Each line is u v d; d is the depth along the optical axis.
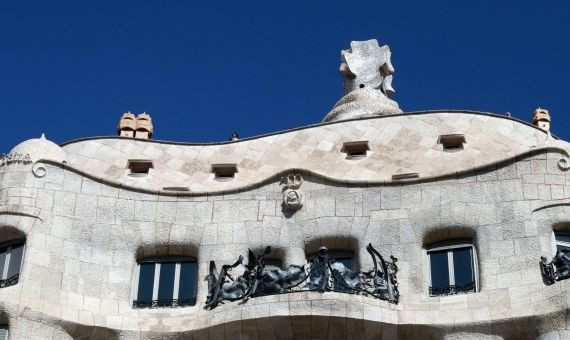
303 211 33.34
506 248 31.83
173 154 36.50
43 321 30.94
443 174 33.22
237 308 30.39
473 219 32.41
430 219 32.66
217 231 33.34
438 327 30.69
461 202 32.72
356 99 39.41
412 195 33.16
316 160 35.75
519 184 32.72
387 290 30.84
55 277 31.94
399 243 32.50
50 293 31.62
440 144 35.62
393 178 34.16
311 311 29.81
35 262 31.86
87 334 31.44
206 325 30.73
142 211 33.66
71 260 32.41
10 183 33.16
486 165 33.16
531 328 30.25
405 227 32.69
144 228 33.44
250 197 33.78
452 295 31.58
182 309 32.31
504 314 30.59
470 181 33.03
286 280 30.50
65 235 32.69
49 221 32.69
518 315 30.41
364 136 36.19
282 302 30.02
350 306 30.02
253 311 30.11
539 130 36.16
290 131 36.66
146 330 31.62
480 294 31.28
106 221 33.31
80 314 31.55
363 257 32.44
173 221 33.56
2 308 30.62
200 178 35.78
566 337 29.64
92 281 32.38
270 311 29.95
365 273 30.77
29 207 32.72
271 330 30.19
